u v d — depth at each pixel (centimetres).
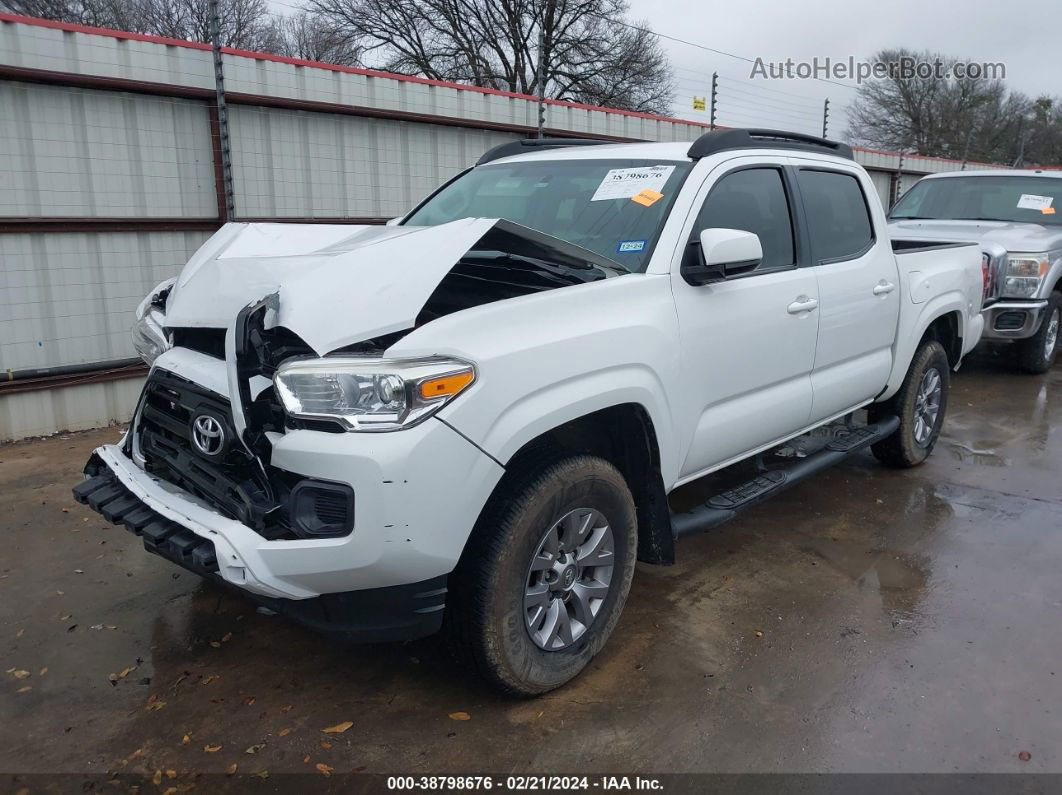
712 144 365
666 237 328
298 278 266
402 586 251
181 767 261
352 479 236
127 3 2400
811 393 412
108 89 623
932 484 530
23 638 335
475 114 876
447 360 245
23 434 607
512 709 290
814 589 385
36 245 604
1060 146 3734
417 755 267
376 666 317
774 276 379
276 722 283
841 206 445
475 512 252
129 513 281
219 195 702
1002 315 813
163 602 365
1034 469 561
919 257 507
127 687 303
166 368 293
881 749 272
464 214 399
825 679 311
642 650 329
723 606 367
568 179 384
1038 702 299
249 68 695
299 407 245
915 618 358
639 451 319
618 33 2433
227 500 259
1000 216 891
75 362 634
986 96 3706
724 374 348
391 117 798
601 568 306
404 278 260
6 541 426
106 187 635
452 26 2603
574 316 283
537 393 265
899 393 518
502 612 268
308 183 759
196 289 297
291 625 346
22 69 571
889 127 3875
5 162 583
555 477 274
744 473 524
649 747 271
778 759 267
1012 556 423
